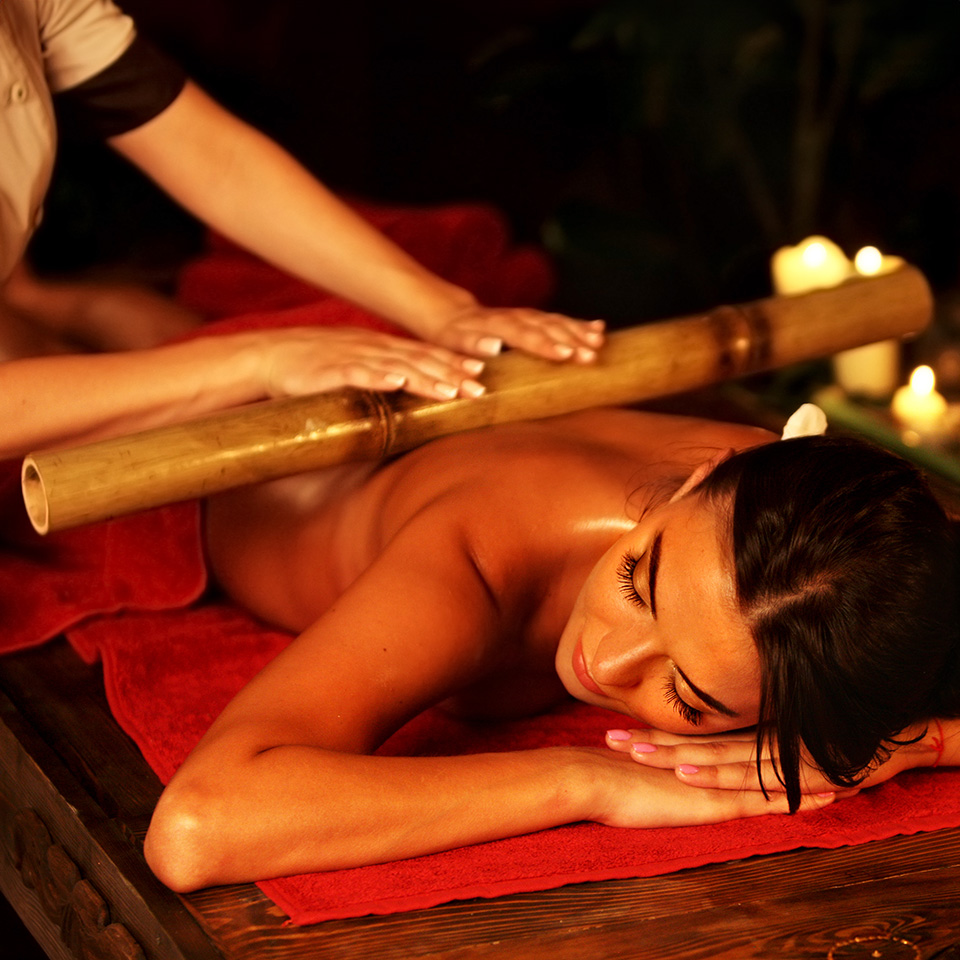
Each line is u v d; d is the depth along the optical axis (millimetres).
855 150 3582
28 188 1681
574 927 1207
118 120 1805
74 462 1457
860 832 1399
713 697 1264
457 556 1430
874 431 2566
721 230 3963
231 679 1682
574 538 1522
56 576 1882
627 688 1324
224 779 1201
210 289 2506
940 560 1208
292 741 1238
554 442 1622
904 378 3008
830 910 1271
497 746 1555
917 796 1492
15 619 1799
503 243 2631
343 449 1562
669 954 1183
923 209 3367
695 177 3947
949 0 3209
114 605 1849
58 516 1457
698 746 1398
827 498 1198
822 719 1213
